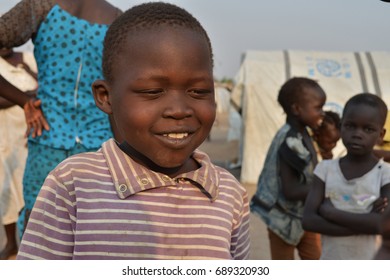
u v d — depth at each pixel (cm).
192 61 131
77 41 250
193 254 142
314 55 971
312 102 335
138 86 130
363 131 257
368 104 257
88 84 255
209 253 143
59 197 143
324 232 260
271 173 331
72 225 142
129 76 132
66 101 252
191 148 136
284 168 319
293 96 338
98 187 143
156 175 143
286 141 326
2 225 450
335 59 962
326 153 363
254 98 913
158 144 133
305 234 329
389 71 936
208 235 144
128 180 142
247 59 950
